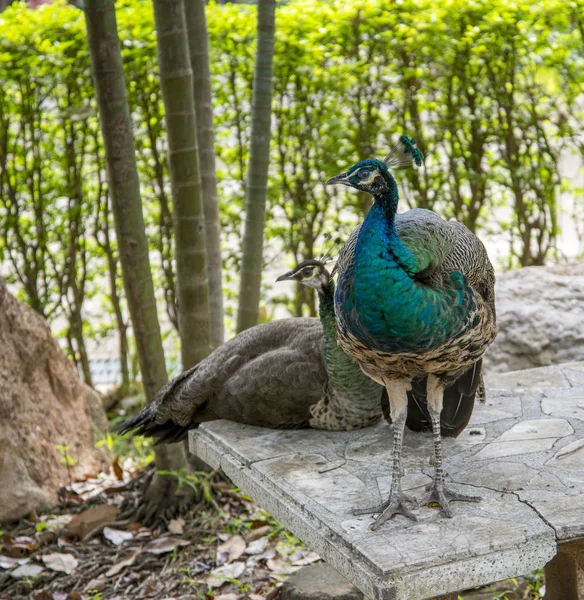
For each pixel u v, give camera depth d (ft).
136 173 13.44
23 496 14.28
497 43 17.71
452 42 17.67
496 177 18.66
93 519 13.89
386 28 17.74
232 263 19.74
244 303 15.46
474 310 8.82
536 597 11.45
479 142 18.63
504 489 9.68
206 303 14.35
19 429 14.76
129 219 13.46
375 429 12.08
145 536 13.67
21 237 18.60
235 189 19.69
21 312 15.66
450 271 8.86
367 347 8.82
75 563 12.87
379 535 8.68
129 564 12.83
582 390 13.10
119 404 19.83
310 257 19.17
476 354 9.22
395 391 9.37
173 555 13.02
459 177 18.51
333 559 8.74
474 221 18.97
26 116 18.06
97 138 18.37
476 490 9.71
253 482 10.66
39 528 13.66
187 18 14.84
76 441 16.03
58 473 15.20
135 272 13.66
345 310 8.79
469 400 10.80
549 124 19.52
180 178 13.70
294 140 18.71
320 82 18.13
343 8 17.62
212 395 12.35
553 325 15.81
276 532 13.55
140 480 15.37
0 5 25.05
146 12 17.53
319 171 18.51
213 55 18.21
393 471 9.29
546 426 11.66
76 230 18.83
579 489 9.55
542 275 16.98
